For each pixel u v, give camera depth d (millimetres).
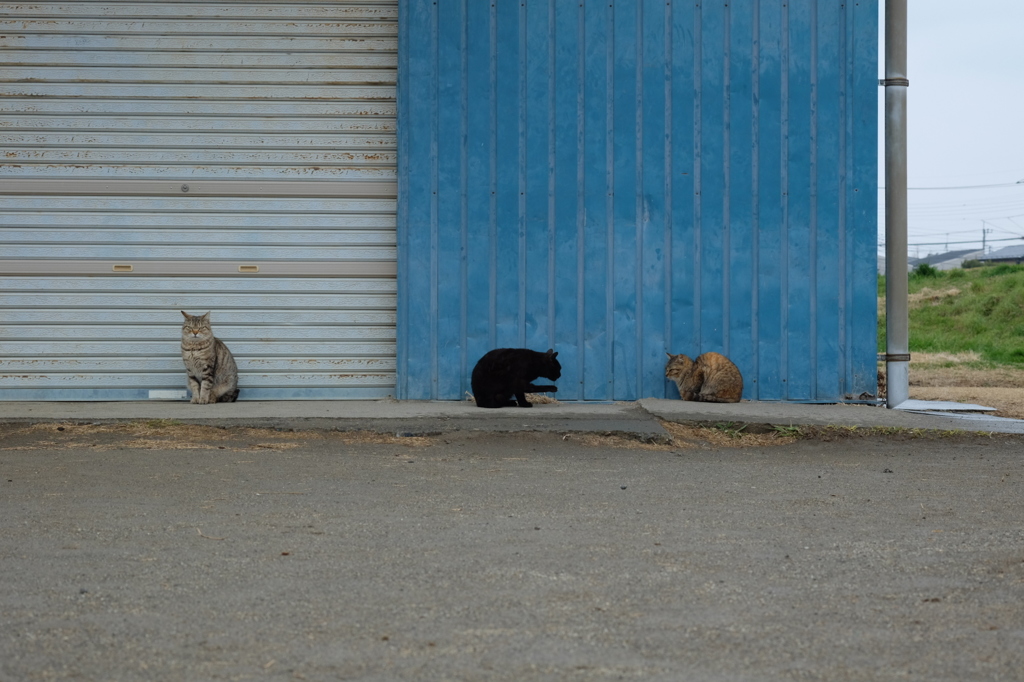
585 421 8758
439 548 4656
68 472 6762
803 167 10344
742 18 10281
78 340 10461
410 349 10312
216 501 5797
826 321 10391
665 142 10312
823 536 4965
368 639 3408
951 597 3920
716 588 4016
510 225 10281
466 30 10227
